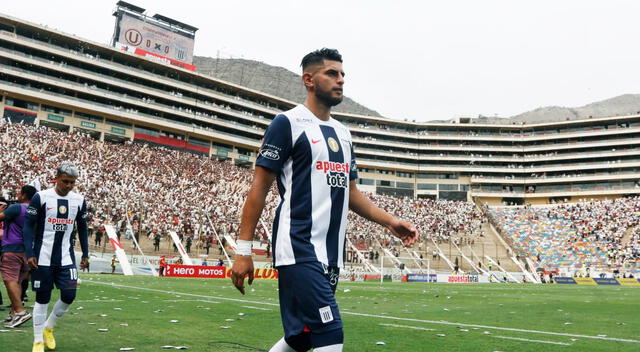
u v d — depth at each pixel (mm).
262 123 81875
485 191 89562
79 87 62531
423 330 7727
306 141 2773
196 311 9422
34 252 5156
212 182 56062
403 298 16656
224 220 41719
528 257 55750
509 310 12570
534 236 62688
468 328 8234
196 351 5238
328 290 2605
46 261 5168
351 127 91250
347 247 43781
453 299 16891
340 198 2846
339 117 91750
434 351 5742
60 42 64000
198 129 72062
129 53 67375
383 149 92375
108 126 65500
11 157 40062
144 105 68000
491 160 90125
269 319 8453
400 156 90938
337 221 2814
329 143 2861
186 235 37281
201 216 41156
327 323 2516
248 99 82812
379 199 71438
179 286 18328
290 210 2732
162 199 43906
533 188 87938
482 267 49719
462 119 98938
